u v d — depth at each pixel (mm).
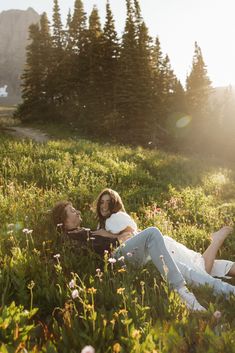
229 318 4086
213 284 4750
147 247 4980
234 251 7250
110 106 45750
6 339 3121
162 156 23984
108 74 46594
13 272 4484
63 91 49500
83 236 5598
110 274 4781
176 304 3867
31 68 52781
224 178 17812
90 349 2641
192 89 53188
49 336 3395
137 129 43688
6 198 8008
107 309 4062
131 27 44344
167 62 50750
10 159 14422
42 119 51094
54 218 5906
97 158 17078
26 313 3391
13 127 46750
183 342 3115
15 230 5934
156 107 45469
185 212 9781
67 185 10797
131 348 3006
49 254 5402
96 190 10336
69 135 41781
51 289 4199
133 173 14750
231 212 10609
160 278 5020
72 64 50000
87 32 50062
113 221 5719
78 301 4059
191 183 15734
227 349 3029
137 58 43844
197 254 5410
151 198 11141
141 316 3592
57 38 54125
